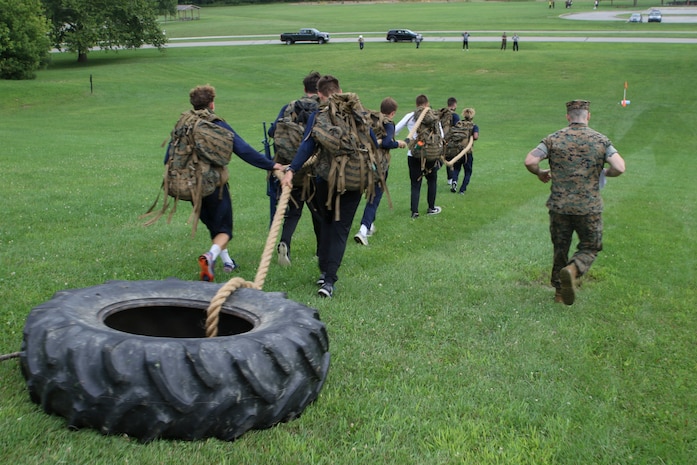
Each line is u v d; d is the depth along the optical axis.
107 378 3.13
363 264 6.80
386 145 7.02
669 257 7.53
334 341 4.60
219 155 5.26
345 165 5.38
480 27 80.88
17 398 3.50
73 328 3.37
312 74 6.56
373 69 50.44
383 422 3.49
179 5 114.94
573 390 4.03
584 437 3.47
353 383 3.96
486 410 3.70
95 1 56.81
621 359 4.54
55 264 6.18
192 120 5.24
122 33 58.03
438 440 3.34
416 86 43.72
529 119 31.75
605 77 42.44
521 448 3.31
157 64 55.03
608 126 12.35
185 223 8.53
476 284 6.20
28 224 7.98
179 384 3.13
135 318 4.24
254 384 3.25
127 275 5.94
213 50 63.78
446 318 5.19
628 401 3.94
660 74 41.53
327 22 94.19
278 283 5.94
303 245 7.59
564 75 44.09
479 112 34.12
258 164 5.42
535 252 7.59
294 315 3.83
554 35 67.88
